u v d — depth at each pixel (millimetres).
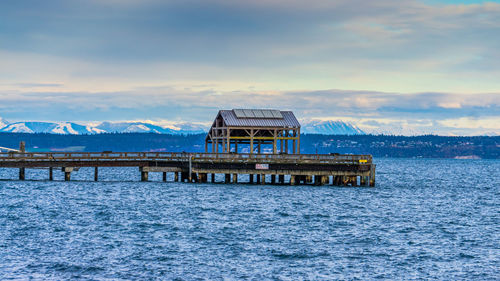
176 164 79000
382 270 37656
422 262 39562
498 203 74688
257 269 37562
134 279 35188
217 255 40688
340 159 76938
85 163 75562
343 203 66812
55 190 74688
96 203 63656
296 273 36844
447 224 54406
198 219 54312
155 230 48656
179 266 37875
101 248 41938
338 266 38469
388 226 52688
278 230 49719
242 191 75812
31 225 49500
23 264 37438
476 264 39188
